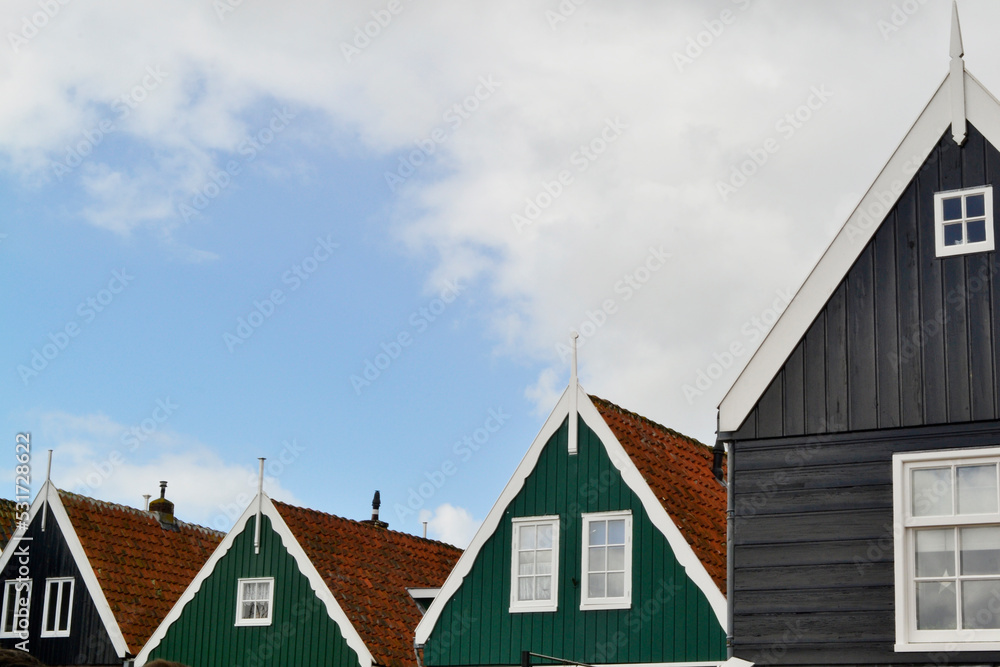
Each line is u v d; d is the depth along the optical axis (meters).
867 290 14.91
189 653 23.08
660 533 17.94
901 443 14.35
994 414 13.92
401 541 25.83
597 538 18.53
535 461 19.41
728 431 15.31
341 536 24.08
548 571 18.83
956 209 14.65
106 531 26.19
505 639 18.88
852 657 14.06
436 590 23.20
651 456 19.56
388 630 22.28
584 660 18.08
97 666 24.14
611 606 18.08
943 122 14.91
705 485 20.31
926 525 14.02
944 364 14.30
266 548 22.95
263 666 22.20
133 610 24.92
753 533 14.94
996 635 13.42
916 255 14.73
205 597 23.28
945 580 13.88
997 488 13.79
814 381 14.98
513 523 19.31
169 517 28.22
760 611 14.67
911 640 13.80
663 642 17.48
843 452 14.66
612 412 19.91
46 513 25.73
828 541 14.50
